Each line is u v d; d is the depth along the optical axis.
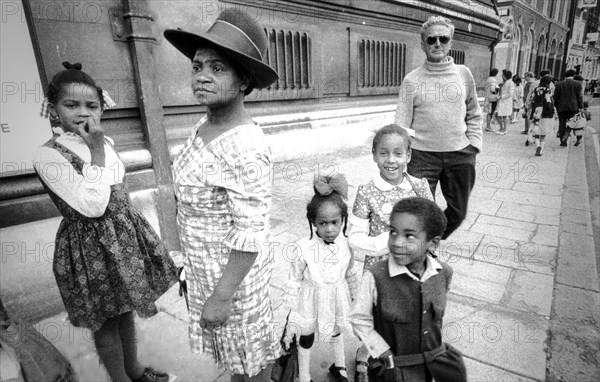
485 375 1.99
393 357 1.48
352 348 2.23
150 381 1.93
